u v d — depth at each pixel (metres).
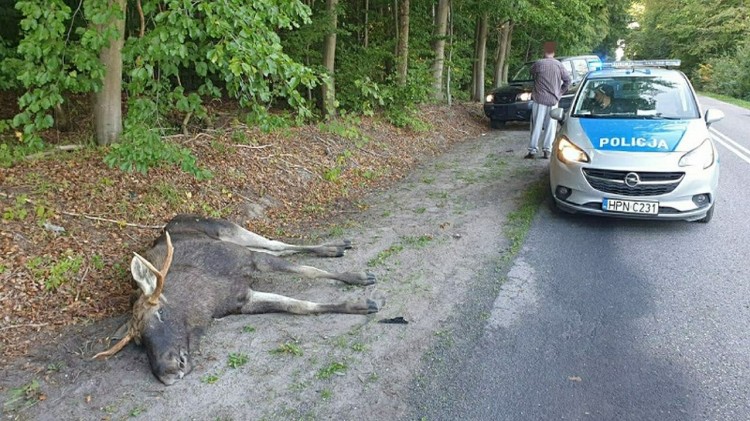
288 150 8.86
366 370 3.78
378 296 4.89
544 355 3.94
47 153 6.77
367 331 4.30
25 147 6.71
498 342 4.12
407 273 5.39
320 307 4.56
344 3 13.31
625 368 3.76
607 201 6.34
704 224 6.67
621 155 6.35
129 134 5.87
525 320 4.44
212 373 3.76
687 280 5.09
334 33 10.30
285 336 4.23
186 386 3.62
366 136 10.73
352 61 11.96
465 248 6.01
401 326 4.38
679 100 7.31
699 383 3.58
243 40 5.53
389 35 14.35
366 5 13.48
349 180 8.80
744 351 3.91
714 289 4.89
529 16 17.50
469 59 18.89
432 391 3.56
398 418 3.31
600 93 7.64
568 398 3.46
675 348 3.98
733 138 13.35
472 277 5.27
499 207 7.48
